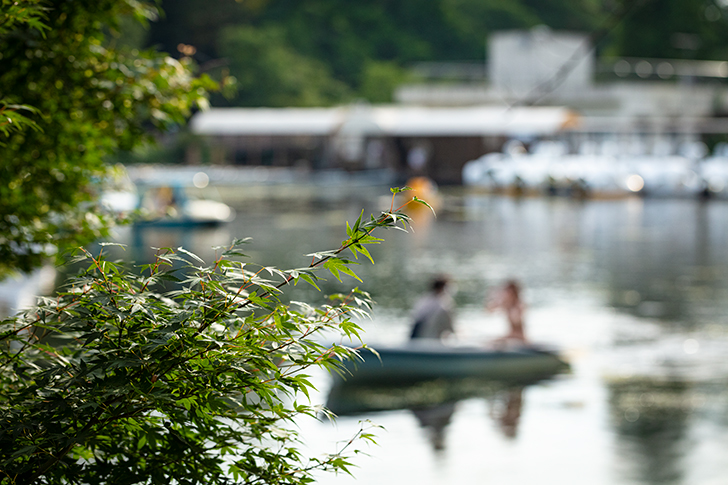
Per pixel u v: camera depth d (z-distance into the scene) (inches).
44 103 241.6
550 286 1266.0
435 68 5733.3
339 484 437.1
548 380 705.0
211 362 131.0
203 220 1862.7
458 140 4318.4
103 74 249.4
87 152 266.7
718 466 494.0
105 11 246.7
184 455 139.6
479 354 719.1
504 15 6432.1
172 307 137.1
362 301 137.7
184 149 3959.2
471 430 564.4
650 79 5196.9
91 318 133.7
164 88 263.9
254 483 141.3
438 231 2101.4
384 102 5349.4
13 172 256.2
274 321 133.7
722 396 652.1
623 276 1370.6
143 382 126.4
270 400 135.3
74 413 128.6
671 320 993.5
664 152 4266.7
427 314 770.2
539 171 3479.3
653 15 5290.4
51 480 139.9
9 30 209.8
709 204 3080.7
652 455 514.3
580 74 4544.8
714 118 4448.8
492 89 4655.5
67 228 282.4
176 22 3794.3
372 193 3321.9
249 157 4229.8
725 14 5492.1
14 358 143.6
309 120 4227.4
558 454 516.1
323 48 5600.4
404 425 573.9
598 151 4153.5
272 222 2156.7
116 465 142.3
